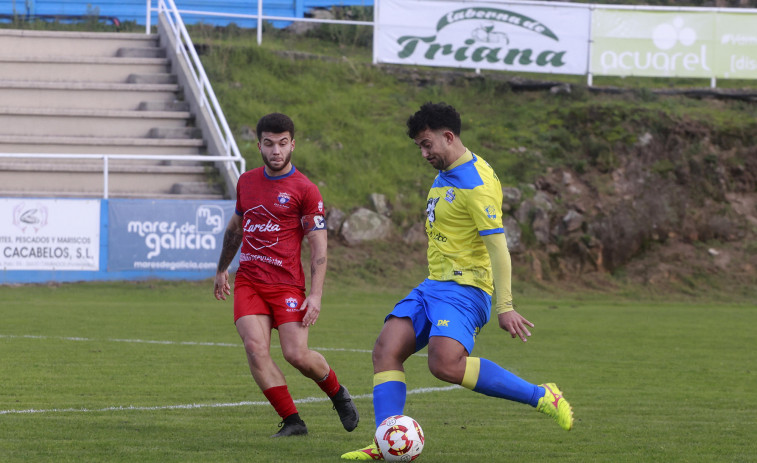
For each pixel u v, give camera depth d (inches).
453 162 518.9
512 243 2049.7
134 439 553.0
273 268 580.4
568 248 2078.0
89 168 2021.4
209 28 2775.6
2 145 2063.2
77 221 1747.0
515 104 2551.7
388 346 516.1
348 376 874.8
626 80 2741.1
